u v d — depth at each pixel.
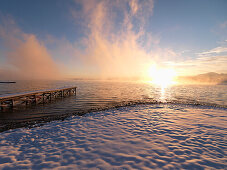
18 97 13.94
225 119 8.27
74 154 4.07
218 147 4.45
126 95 25.53
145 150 4.27
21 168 3.37
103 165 3.46
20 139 5.46
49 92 18.81
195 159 3.74
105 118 8.95
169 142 4.88
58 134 5.98
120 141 5.02
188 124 7.18
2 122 8.74
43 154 4.12
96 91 33.00
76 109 13.17
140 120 8.23
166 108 12.79
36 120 9.20
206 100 19.48
